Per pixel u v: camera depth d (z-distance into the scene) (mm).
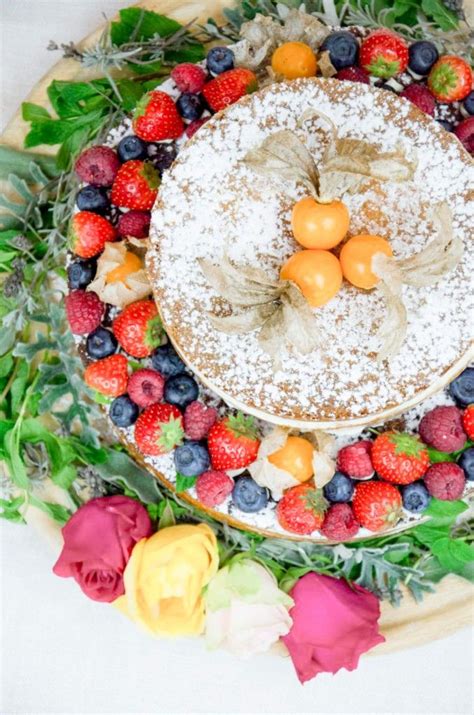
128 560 609
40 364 642
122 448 649
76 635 699
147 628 609
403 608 648
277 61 615
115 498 621
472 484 608
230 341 582
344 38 615
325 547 643
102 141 646
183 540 602
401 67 619
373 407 578
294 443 591
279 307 555
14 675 705
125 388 607
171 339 591
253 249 582
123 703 705
